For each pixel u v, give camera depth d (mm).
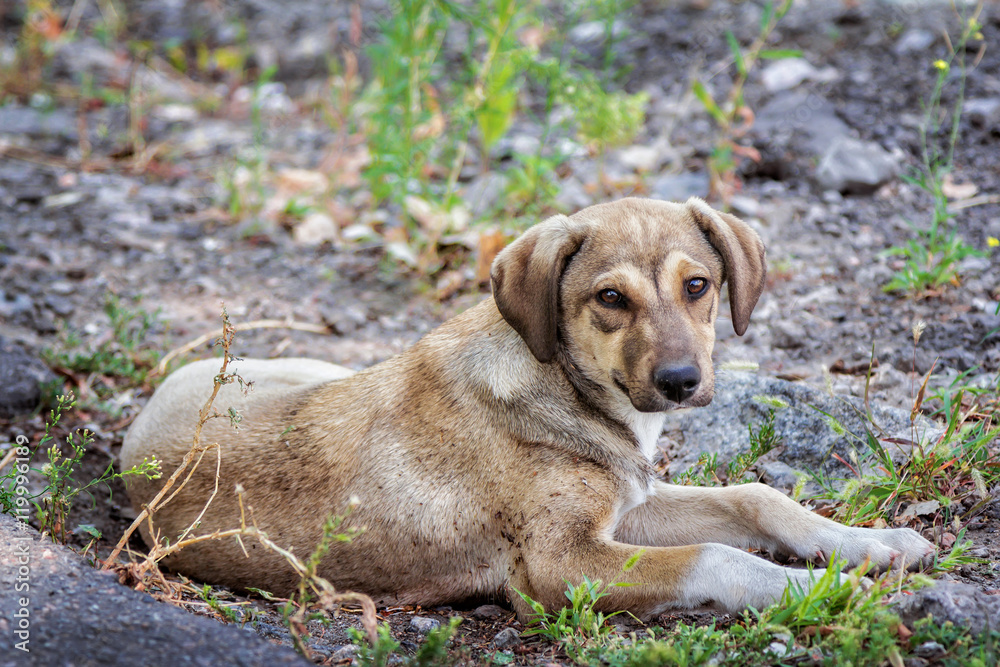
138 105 13992
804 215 9602
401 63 10047
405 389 5340
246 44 16938
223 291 9383
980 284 7941
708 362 4836
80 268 9703
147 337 8555
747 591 4539
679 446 6430
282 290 9359
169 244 10375
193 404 5891
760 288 5258
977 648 3916
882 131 10680
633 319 4809
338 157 11906
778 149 10531
